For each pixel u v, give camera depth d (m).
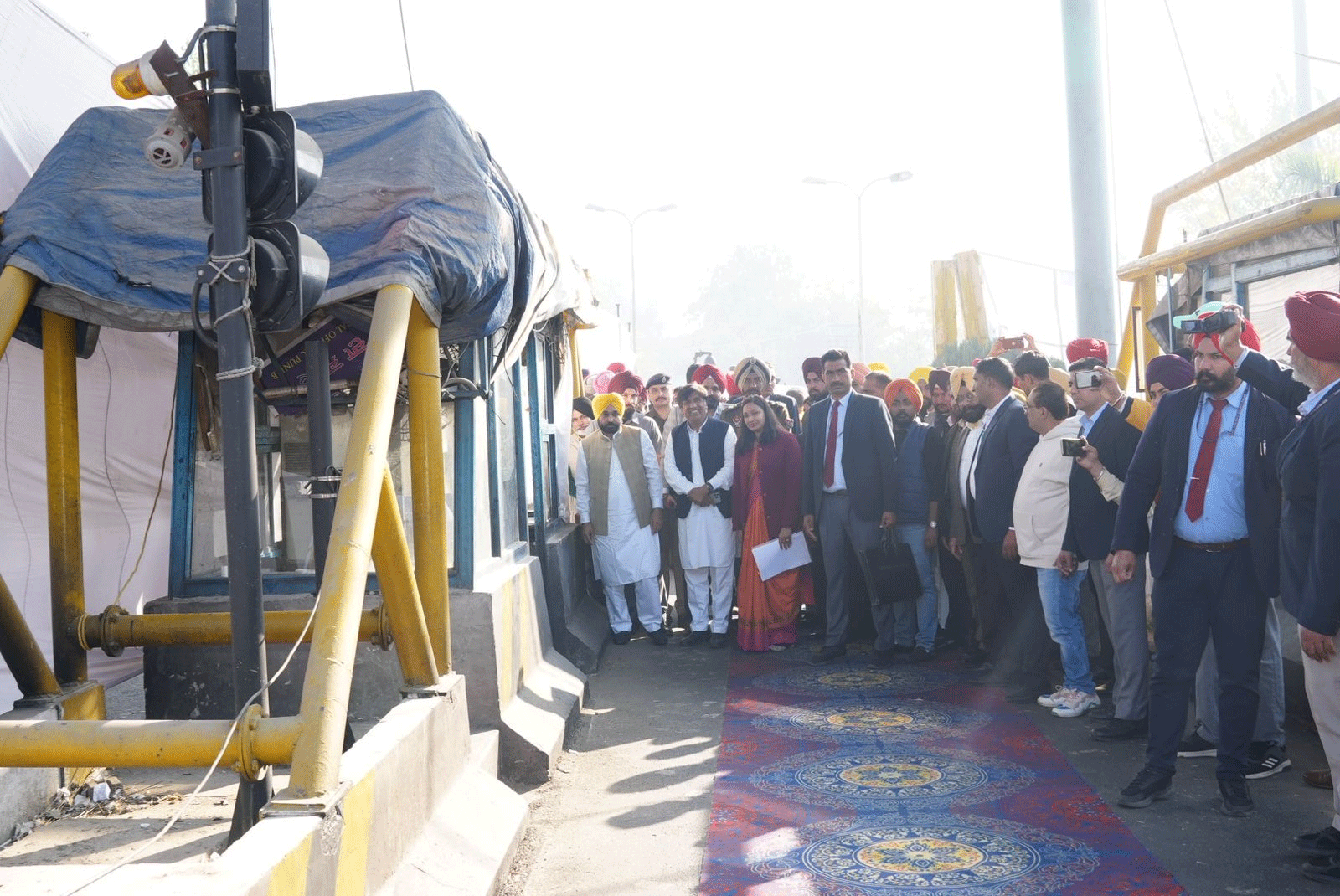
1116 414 6.40
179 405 6.00
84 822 4.50
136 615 5.40
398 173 4.86
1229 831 4.90
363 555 3.78
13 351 5.54
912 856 4.77
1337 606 4.33
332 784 3.45
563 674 7.54
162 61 3.57
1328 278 6.53
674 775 6.00
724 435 9.41
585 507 9.60
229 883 2.74
